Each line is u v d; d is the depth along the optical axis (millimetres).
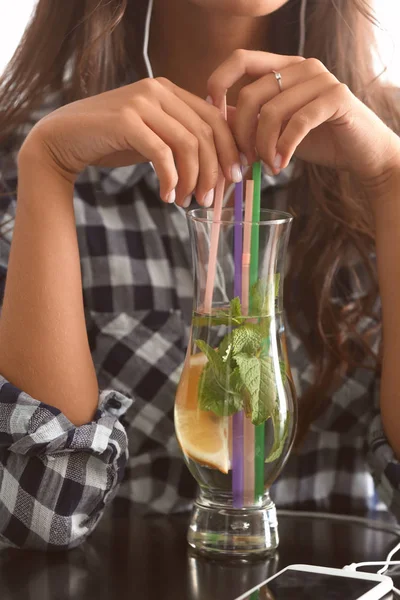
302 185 1189
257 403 877
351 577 850
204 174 944
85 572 893
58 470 947
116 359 1155
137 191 1185
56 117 985
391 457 1048
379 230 1053
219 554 911
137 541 963
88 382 986
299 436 1171
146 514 1142
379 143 1011
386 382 1048
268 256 877
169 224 1179
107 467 967
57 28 1197
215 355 876
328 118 966
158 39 1182
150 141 933
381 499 1070
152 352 1157
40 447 942
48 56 1204
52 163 992
